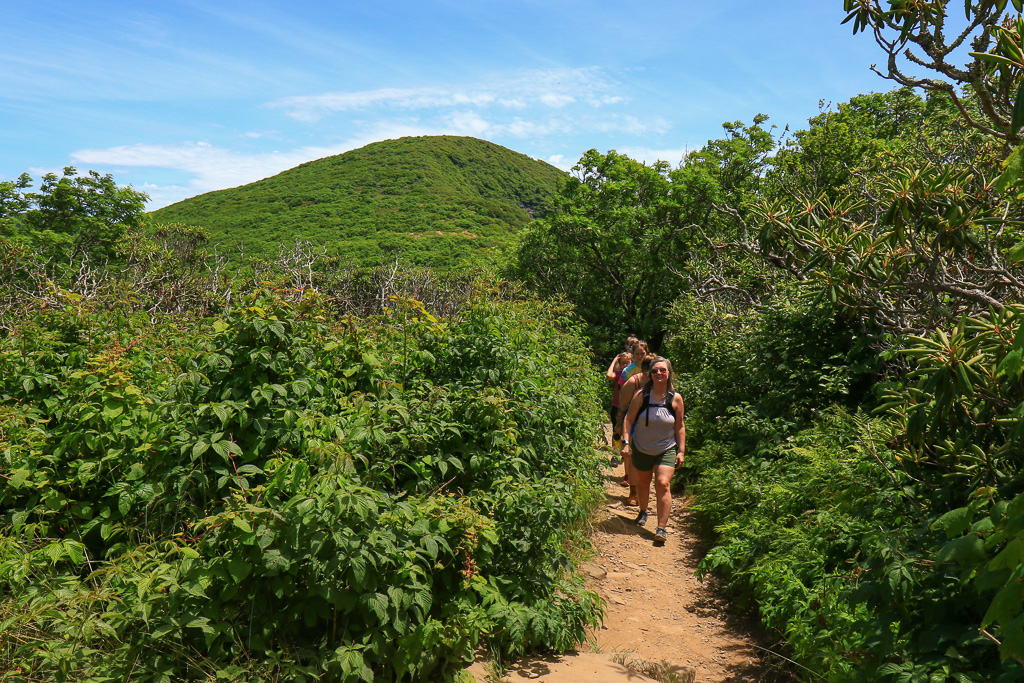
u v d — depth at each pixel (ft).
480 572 12.15
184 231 64.95
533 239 73.41
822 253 15.60
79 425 13.87
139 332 20.07
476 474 13.64
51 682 8.75
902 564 9.29
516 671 11.18
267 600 9.87
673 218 68.59
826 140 63.05
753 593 14.70
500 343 18.19
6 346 17.25
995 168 14.57
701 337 36.78
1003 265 14.11
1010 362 6.27
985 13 10.93
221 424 12.32
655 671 12.00
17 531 12.16
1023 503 5.52
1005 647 5.13
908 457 11.49
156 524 12.39
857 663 9.91
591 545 18.20
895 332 17.65
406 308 18.33
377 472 12.16
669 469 19.81
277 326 13.14
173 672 8.83
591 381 28.17
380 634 9.83
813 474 16.44
